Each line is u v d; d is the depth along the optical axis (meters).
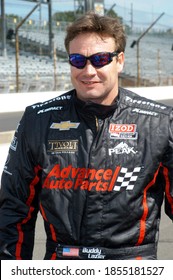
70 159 2.03
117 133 2.04
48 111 2.13
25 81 33.16
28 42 45.53
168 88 36.75
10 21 45.84
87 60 1.99
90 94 2.02
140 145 2.03
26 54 43.66
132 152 2.02
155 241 2.07
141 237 2.01
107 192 1.99
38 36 47.03
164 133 2.05
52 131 2.09
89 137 2.04
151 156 2.02
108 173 2.00
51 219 2.04
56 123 2.09
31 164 2.12
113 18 2.05
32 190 2.16
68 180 2.02
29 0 41.34
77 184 2.01
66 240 2.02
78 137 2.04
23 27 46.84
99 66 1.99
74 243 2.02
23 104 26.55
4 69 35.12
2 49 39.69
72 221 2.00
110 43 2.02
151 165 2.02
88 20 2.00
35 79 34.16
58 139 2.06
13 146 2.19
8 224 2.16
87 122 2.05
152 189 2.06
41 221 5.90
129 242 2.00
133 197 1.99
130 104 2.09
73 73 2.03
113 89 2.06
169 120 2.07
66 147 2.04
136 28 59.34
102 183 1.99
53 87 35.12
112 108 2.04
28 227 2.20
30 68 37.44
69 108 2.10
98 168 2.00
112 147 2.02
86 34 2.00
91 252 1.99
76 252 2.01
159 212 2.10
